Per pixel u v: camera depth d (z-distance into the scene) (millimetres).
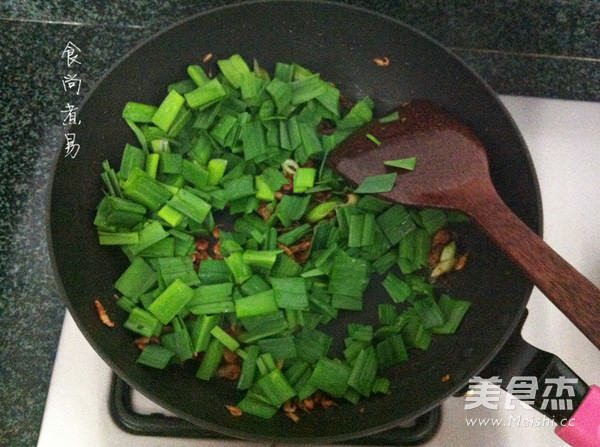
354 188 430
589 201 450
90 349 400
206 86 437
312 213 447
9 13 440
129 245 420
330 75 469
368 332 415
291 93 453
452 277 436
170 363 402
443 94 442
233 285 424
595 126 479
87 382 391
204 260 433
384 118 429
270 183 449
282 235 438
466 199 384
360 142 424
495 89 496
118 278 422
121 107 428
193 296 412
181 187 445
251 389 396
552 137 472
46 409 384
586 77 478
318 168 458
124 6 439
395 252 445
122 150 440
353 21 427
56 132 472
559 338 408
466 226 443
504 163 412
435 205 391
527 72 482
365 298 440
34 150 466
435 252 442
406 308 435
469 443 381
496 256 415
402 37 427
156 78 436
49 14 442
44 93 474
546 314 414
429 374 404
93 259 411
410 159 403
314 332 418
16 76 469
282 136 449
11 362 426
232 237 439
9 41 456
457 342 411
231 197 438
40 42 458
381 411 383
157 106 448
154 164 435
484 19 444
